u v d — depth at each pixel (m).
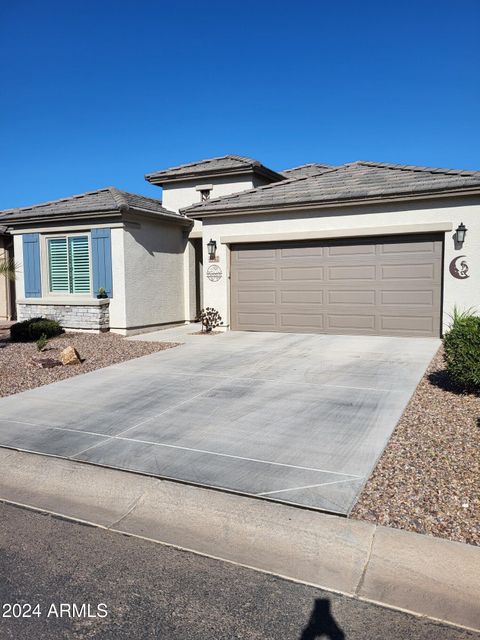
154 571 3.39
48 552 3.63
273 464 4.97
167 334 14.12
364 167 13.65
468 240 11.26
